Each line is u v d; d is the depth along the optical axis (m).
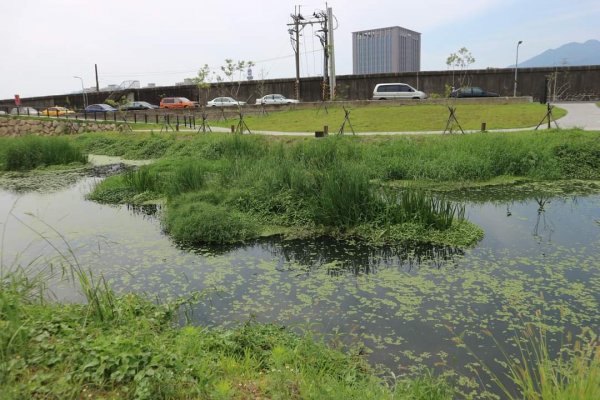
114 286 6.15
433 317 5.20
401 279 6.28
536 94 31.20
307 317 5.25
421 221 8.02
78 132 27.36
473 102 24.25
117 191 11.66
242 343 4.28
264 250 7.60
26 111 36.62
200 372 3.33
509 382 4.01
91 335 3.74
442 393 3.69
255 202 9.10
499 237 7.80
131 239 8.23
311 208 8.59
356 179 8.52
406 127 18.72
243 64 31.86
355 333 4.87
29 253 7.46
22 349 3.39
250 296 5.83
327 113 24.08
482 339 4.72
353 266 6.82
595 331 4.79
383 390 3.57
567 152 12.60
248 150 14.02
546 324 4.97
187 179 10.52
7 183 14.34
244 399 3.20
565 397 2.93
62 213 10.22
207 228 8.02
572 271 6.35
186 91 39.16
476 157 12.20
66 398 2.94
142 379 3.12
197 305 5.56
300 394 3.27
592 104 25.53
